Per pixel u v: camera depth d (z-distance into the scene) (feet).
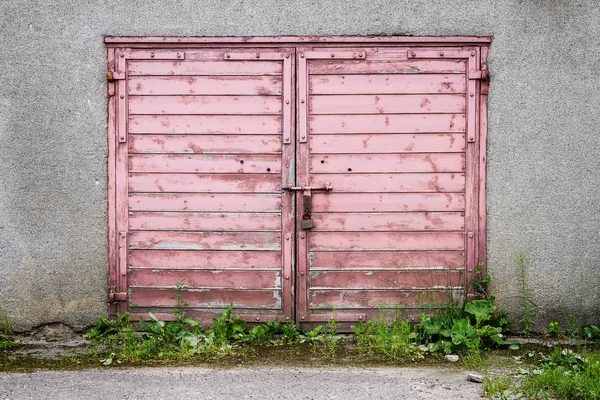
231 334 17.70
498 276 17.89
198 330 17.53
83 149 17.66
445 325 17.31
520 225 17.81
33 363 16.20
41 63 17.47
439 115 17.81
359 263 18.01
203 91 17.76
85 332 18.02
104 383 14.82
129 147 17.79
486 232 17.90
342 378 15.17
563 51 17.56
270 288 18.01
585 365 15.57
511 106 17.67
